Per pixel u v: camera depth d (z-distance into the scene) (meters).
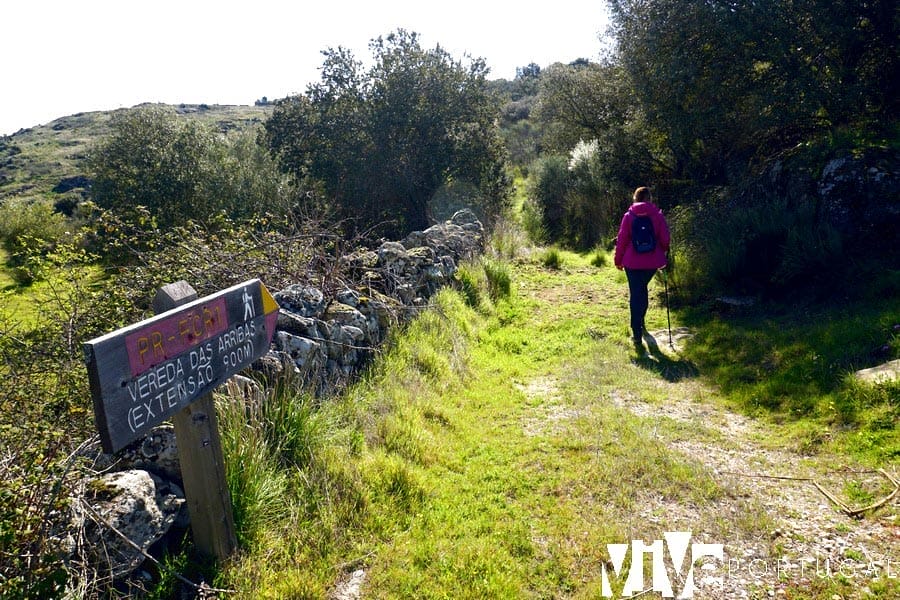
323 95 16.56
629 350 6.21
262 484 3.09
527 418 4.69
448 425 4.46
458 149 16.11
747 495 3.43
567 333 6.84
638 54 10.44
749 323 6.18
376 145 15.94
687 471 3.67
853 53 8.25
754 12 8.44
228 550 2.70
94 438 2.92
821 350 4.91
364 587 2.74
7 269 9.77
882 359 4.47
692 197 10.26
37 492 2.35
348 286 5.62
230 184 18.31
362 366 4.91
